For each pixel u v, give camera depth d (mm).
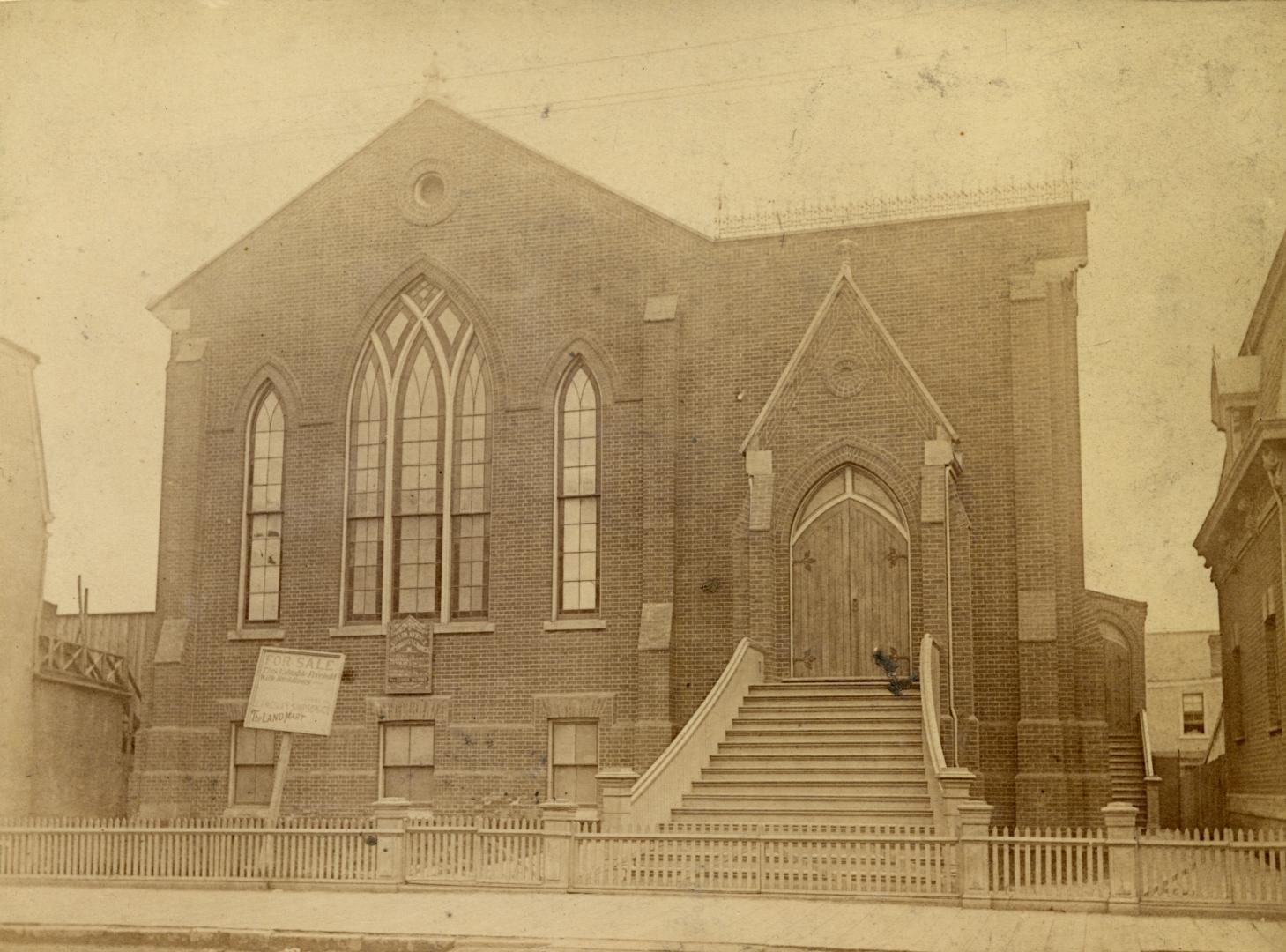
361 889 19703
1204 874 17000
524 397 27578
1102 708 24094
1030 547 24125
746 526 24922
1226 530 24641
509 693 26828
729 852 18719
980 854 17688
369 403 28484
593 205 27656
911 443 24109
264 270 29234
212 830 20422
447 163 28547
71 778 29156
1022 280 24922
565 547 27062
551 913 17328
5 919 17578
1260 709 22672
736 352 26531
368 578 27969
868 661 24016
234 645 28203
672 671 25734
